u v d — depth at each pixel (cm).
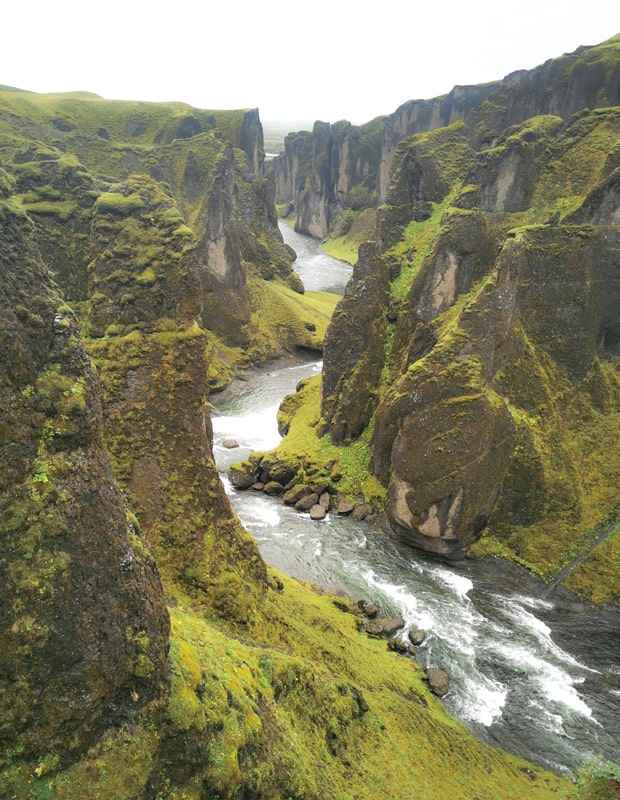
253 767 1361
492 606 3719
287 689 1819
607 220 4803
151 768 1180
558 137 6269
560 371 4797
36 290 1219
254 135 16612
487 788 2119
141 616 1285
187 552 2494
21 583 1095
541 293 4719
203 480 2684
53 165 3017
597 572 3838
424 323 5381
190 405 2700
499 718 2820
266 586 2862
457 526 4125
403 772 1933
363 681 2503
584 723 2825
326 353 5716
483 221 5175
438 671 3045
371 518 4712
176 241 2788
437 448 4169
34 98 13175
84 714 1140
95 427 1279
